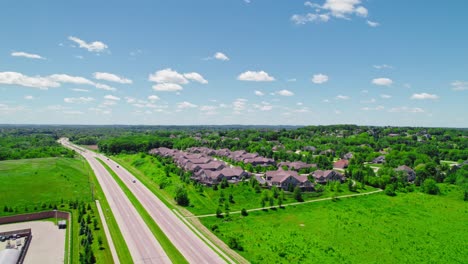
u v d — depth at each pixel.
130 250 73.94
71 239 79.38
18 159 187.00
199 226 90.62
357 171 144.88
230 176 138.50
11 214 95.19
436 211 106.06
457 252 76.12
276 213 101.94
